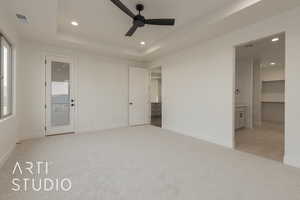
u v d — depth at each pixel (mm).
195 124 4004
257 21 2715
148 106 5980
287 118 2428
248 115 5512
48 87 4094
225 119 3301
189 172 2189
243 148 3203
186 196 1661
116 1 2094
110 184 1876
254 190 1771
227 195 1683
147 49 4773
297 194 1697
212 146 3307
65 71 4352
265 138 4035
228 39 3213
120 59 5379
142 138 3928
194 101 4020
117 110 5340
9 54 3064
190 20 3098
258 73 5797
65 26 3406
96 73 4891
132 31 2875
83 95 4672
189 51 4148
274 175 2104
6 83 2918
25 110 3762
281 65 6336
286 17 2391
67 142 3561
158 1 2498
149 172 2182
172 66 4746
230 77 3189
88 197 1631
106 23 3254
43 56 4000
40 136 3988
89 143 3496
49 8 2404
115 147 3230
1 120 2471
